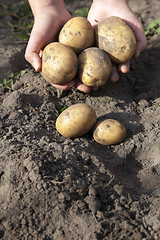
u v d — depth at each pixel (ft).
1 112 1.91
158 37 2.75
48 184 1.48
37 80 2.19
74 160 1.60
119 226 1.38
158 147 1.76
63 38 1.92
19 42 2.59
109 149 1.78
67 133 1.74
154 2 3.29
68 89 2.07
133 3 3.29
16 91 1.98
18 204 1.45
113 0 2.28
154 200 1.51
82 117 1.69
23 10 3.10
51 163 1.56
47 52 1.83
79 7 3.28
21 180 1.50
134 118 1.94
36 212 1.44
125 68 2.01
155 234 1.37
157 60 2.51
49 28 2.03
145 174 1.67
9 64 2.32
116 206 1.48
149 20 3.00
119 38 1.90
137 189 1.59
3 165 1.56
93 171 1.59
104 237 1.36
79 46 1.92
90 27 1.94
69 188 1.48
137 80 2.32
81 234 1.37
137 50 2.13
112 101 2.05
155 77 2.33
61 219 1.42
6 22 2.95
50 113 1.95
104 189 1.53
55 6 2.13
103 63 1.84
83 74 1.87
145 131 1.85
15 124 1.85
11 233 1.41
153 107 2.02
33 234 1.40
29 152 1.58
